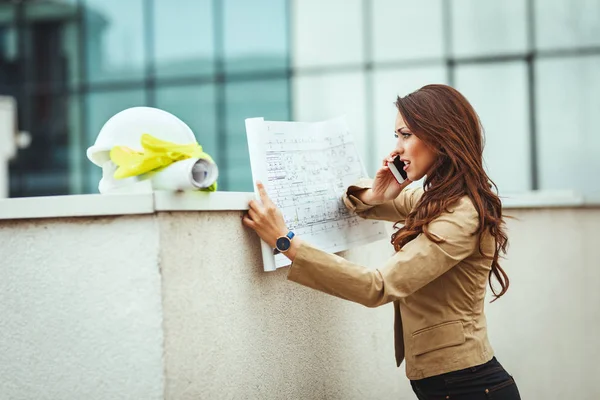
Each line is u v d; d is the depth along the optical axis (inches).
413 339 79.7
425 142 78.4
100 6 513.3
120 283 64.6
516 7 423.5
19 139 435.2
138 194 63.1
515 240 141.3
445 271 74.4
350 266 73.2
